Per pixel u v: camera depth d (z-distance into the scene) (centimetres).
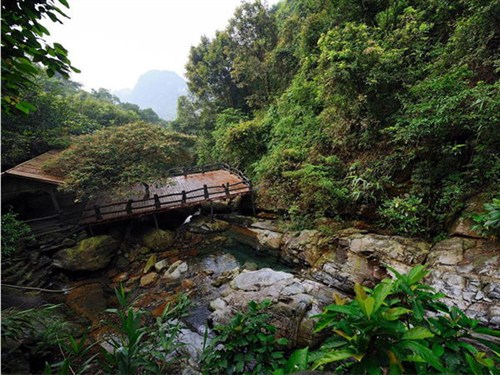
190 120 1984
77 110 1444
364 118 549
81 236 633
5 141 714
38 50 152
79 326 399
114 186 650
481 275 304
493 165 354
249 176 1010
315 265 504
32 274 514
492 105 319
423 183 435
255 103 1362
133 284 543
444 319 113
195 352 299
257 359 171
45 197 696
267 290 384
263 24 1391
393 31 562
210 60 1549
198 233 772
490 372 102
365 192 511
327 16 790
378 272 416
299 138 781
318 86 636
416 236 429
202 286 514
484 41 406
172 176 1075
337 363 125
